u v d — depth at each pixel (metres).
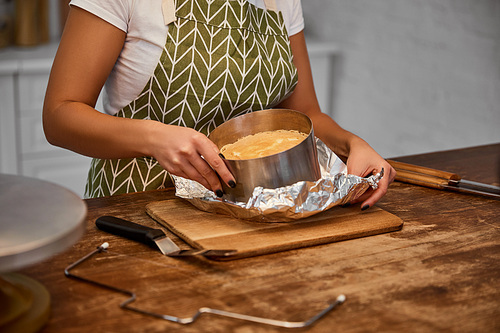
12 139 2.36
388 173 1.03
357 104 2.66
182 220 0.92
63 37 1.06
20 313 0.60
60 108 1.01
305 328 0.62
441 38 2.14
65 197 0.66
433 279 0.75
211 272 0.75
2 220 0.59
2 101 2.30
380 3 2.43
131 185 1.17
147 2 1.08
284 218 0.90
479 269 0.79
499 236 0.91
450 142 2.16
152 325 0.62
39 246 0.54
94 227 0.89
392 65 2.41
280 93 1.25
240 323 0.63
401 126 2.40
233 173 0.87
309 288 0.71
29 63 2.30
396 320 0.65
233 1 1.14
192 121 1.17
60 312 0.64
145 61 1.11
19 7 2.55
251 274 0.75
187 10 1.11
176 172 0.92
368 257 0.81
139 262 0.77
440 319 0.65
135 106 1.15
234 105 1.19
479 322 0.65
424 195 1.11
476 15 1.99
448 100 2.15
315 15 2.92
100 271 0.74
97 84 1.06
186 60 1.11
